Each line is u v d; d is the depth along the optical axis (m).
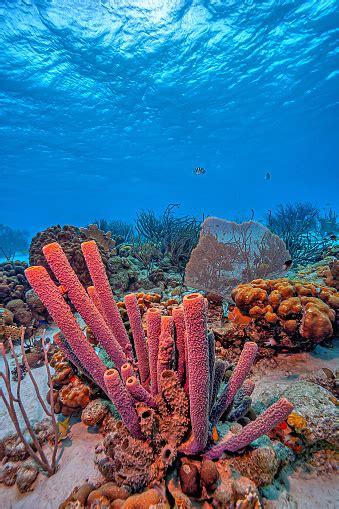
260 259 4.80
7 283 5.94
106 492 1.60
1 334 4.57
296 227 12.77
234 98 27.23
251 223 4.98
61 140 29.03
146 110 26.45
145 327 2.95
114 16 15.46
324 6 16.86
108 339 1.90
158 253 8.34
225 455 1.71
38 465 2.04
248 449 1.74
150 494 1.47
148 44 18.12
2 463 2.16
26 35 15.27
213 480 1.54
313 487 1.81
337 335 3.36
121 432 1.70
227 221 4.94
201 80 23.28
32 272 1.59
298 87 27.02
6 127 24.17
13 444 2.25
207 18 16.88
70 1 13.93
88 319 1.81
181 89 23.98
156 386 1.85
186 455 1.73
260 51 20.55
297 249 8.82
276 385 2.69
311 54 21.53
